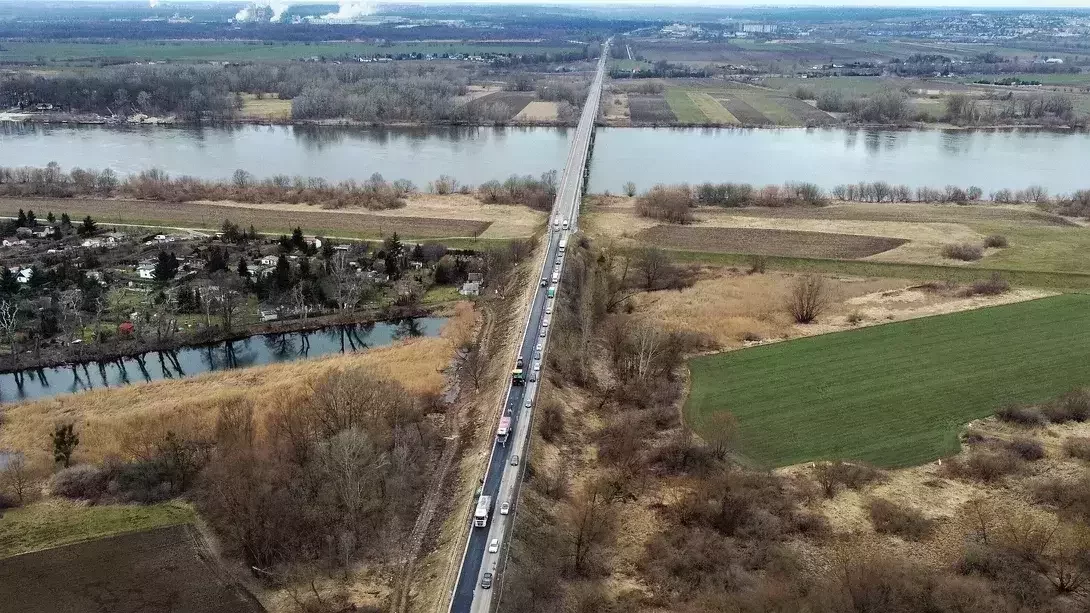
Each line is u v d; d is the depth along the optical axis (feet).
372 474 369.71
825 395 462.19
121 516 356.38
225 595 311.68
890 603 294.66
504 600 299.38
